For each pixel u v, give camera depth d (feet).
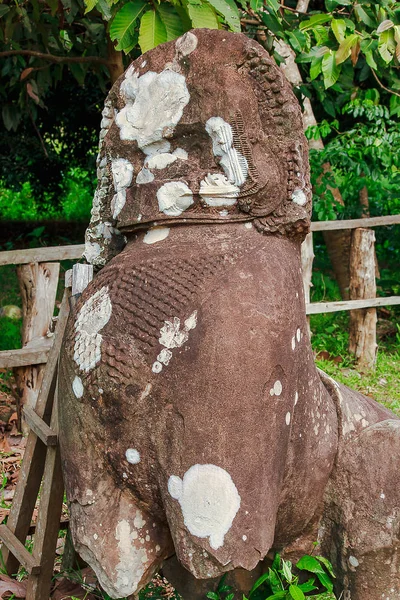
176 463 6.41
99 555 6.81
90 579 9.16
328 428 7.45
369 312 19.33
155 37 10.70
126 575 6.81
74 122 34.78
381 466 7.37
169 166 7.04
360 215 23.29
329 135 25.95
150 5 10.95
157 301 6.64
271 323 6.53
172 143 7.16
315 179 21.11
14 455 13.71
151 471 6.62
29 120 33.63
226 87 6.88
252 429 6.40
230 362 6.34
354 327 19.53
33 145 34.71
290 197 6.97
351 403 7.86
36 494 9.13
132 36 11.33
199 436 6.33
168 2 10.96
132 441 6.61
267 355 6.47
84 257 8.20
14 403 16.43
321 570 7.21
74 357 6.91
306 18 18.12
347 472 7.47
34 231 30.32
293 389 6.80
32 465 9.01
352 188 23.24
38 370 14.74
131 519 6.86
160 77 7.20
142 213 7.09
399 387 17.99
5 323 20.43
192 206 6.95
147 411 6.52
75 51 20.57
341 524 7.49
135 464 6.64
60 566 9.68
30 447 9.00
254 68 6.95
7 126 24.12
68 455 7.02
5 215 39.75
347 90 22.26
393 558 7.31
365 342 19.35
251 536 6.41
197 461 6.33
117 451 6.71
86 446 6.88
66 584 9.14
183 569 8.13
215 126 6.87
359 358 19.36
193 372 6.36
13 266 27.14
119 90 7.63
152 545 6.89
